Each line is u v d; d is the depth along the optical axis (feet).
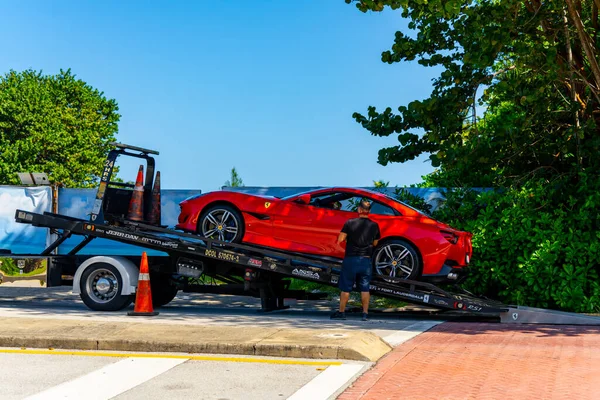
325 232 40.11
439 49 50.55
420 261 39.19
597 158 50.06
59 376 22.06
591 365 23.94
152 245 41.78
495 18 44.91
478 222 48.70
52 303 47.14
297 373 22.52
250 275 41.27
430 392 19.97
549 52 45.65
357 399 19.15
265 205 41.04
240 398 19.30
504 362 24.52
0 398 19.21
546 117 52.60
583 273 46.19
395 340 29.94
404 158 51.93
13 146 175.73
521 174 53.47
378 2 40.04
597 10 50.19
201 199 41.88
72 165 184.03
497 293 50.08
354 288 38.55
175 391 20.11
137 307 38.91
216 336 27.40
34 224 43.86
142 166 43.27
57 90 197.47
